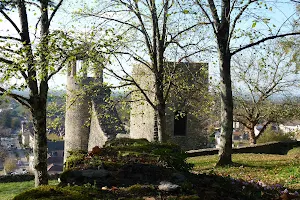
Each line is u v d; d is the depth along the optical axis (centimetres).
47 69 1031
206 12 1291
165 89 1692
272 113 2720
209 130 2858
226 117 1282
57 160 4341
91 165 573
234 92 2725
